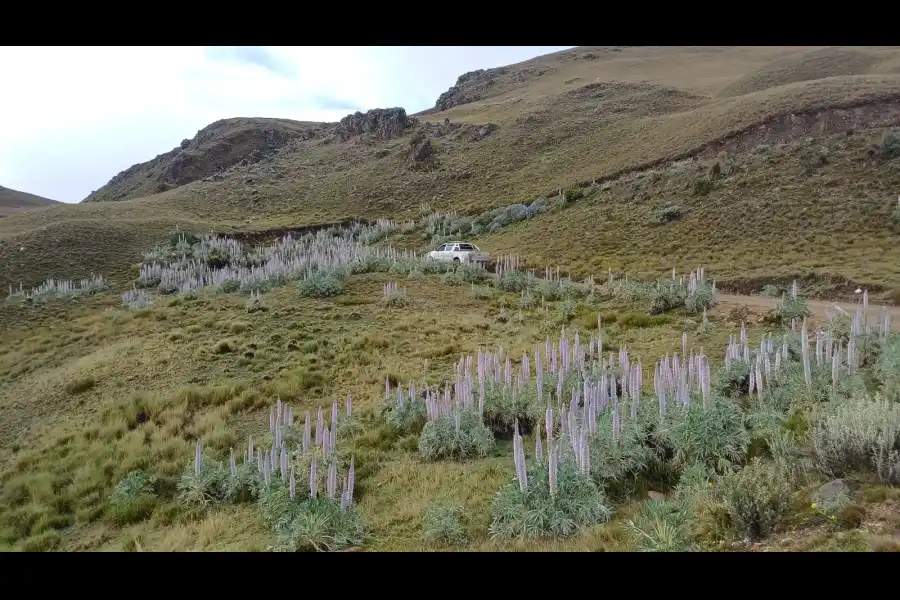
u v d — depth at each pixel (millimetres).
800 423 8445
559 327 19359
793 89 47875
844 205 28797
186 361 18359
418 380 15109
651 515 6961
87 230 47656
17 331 28734
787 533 5762
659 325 18312
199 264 38938
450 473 9922
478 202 54156
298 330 20656
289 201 65438
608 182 44562
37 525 10141
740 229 30094
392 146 77000
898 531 5160
